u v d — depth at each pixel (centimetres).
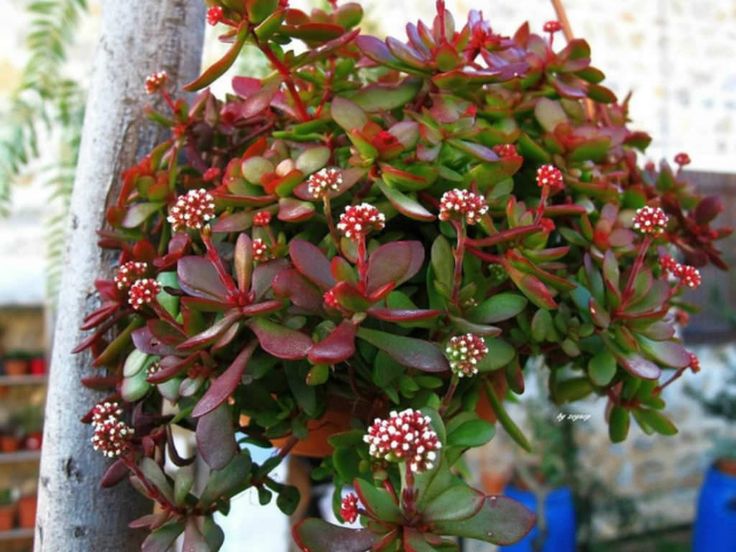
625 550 134
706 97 128
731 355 140
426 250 29
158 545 25
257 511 92
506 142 29
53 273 69
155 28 33
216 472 26
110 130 33
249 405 27
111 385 29
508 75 28
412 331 27
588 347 30
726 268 37
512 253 26
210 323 26
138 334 26
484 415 32
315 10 32
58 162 68
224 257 28
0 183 68
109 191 32
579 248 31
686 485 141
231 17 26
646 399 31
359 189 28
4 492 148
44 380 146
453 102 29
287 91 31
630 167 37
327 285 23
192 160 31
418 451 21
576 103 34
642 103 124
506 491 115
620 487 135
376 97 29
